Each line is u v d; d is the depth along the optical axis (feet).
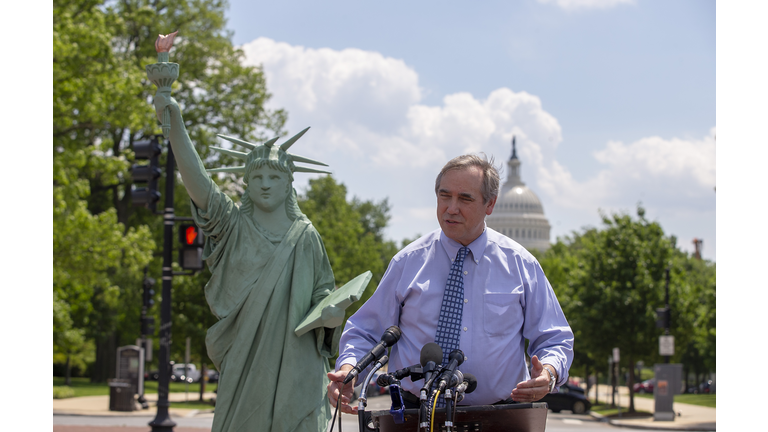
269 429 19.93
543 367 11.21
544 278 13.04
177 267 107.96
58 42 67.77
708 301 126.41
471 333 12.48
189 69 114.93
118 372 79.10
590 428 75.20
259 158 20.85
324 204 187.32
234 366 20.15
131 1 114.52
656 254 107.04
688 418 90.12
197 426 61.41
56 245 71.56
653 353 102.73
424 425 10.44
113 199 125.29
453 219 12.49
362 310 13.55
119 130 112.98
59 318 75.82
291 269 20.63
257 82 120.06
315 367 20.43
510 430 10.91
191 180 20.08
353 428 53.57
